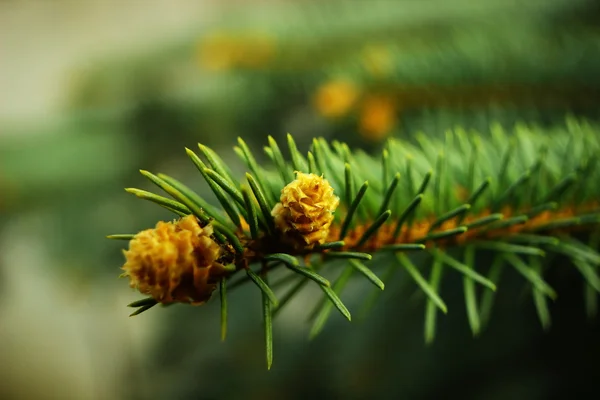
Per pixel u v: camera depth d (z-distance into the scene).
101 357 0.52
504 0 0.28
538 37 0.24
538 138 0.15
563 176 0.14
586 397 0.21
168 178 0.10
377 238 0.12
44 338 0.56
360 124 0.24
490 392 0.21
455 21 0.29
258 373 0.28
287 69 0.29
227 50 0.29
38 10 0.61
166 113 0.30
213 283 0.09
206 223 0.10
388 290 0.24
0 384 0.56
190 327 0.31
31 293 0.50
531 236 0.13
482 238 0.13
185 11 0.59
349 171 0.11
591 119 0.21
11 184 0.27
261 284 0.10
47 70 0.56
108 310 0.42
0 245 0.30
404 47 0.27
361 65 0.24
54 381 0.56
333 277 0.19
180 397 0.29
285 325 0.30
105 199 0.29
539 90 0.22
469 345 0.22
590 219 0.13
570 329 0.21
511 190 0.13
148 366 0.33
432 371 0.23
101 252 0.29
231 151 0.31
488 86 0.22
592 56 0.21
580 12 0.26
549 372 0.21
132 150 0.30
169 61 0.34
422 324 0.24
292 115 0.29
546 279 0.21
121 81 0.34
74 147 0.29
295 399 0.27
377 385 0.24
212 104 0.30
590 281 0.14
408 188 0.12
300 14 0.31
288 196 0.10
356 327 0.26
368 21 0.30
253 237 0.10
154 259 0.09
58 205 0.28
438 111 0.23
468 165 0.14
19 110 0.52
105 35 0.60
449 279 0.23
